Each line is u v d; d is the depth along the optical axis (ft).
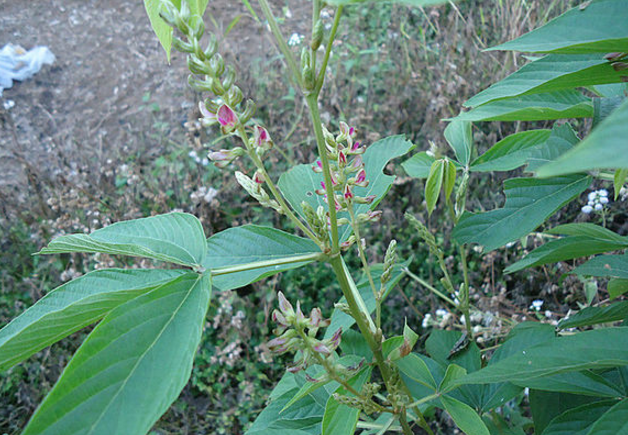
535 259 1.27
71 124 4.57
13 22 5.92
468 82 3.26
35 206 3.54
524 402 2.41
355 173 1.09
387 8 4.43
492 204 2.90
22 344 0.69
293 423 1.24
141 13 5.95
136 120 4.45
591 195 2.18
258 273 0.98
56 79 5.11
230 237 1.04
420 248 2.99
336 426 0.92
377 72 3.90
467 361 1.41
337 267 0.89
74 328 0.73
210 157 0.83
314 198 1.18
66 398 0.56
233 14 5.30
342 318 1.26
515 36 3.06
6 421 2.81
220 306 3.11
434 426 2.61
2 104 4.80
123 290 0.70
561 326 1.30
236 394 2.91
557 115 1.08
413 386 1.30
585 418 0.98
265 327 2.92
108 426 0.56
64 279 3.20
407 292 2.92
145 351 0.62
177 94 4.66
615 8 0.68
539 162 1.18
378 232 3.07
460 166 1.43
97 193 3.56
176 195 3.48
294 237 1.03
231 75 0.78
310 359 0.83
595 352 0.82
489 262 2.72
